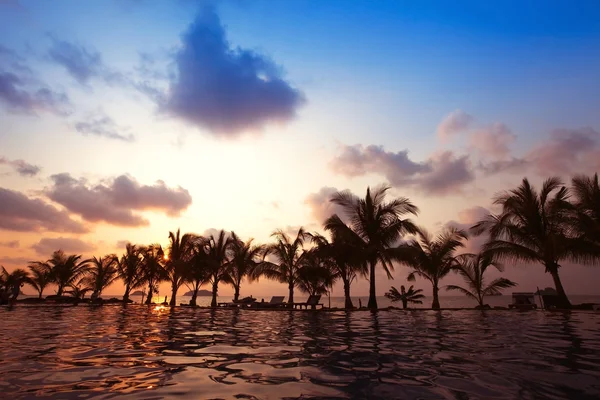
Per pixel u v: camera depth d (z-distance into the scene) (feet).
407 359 18.99
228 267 97.09
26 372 15.87
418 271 77.46
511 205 67.00
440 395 12.50
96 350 21.93
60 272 106.22
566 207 61.36
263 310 73.26
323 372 16.05
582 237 59.98
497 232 68.18
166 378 14.96
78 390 13.12
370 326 37.81
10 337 27.78
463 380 14.47
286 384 14.02
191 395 12.57
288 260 88.28
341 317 52.03
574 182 61.62
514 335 28.76
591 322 39.24
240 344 24.72
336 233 77.05
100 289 109.09
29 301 95.81
